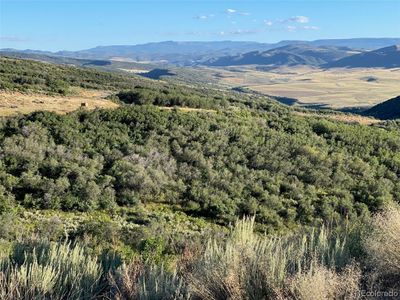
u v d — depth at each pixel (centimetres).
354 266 432
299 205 2655
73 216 2417
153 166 3095
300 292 376
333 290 383
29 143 3148
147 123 3809
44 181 2650
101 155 3164
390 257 443
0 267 528
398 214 494
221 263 446
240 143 3562
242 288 418
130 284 480
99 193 2634
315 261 420
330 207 2558
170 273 526
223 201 2677
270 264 430
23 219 2258
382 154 3644
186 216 2555
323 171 3156
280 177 3081
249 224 557
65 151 3172
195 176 3031
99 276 525
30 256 560
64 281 495
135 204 2662
